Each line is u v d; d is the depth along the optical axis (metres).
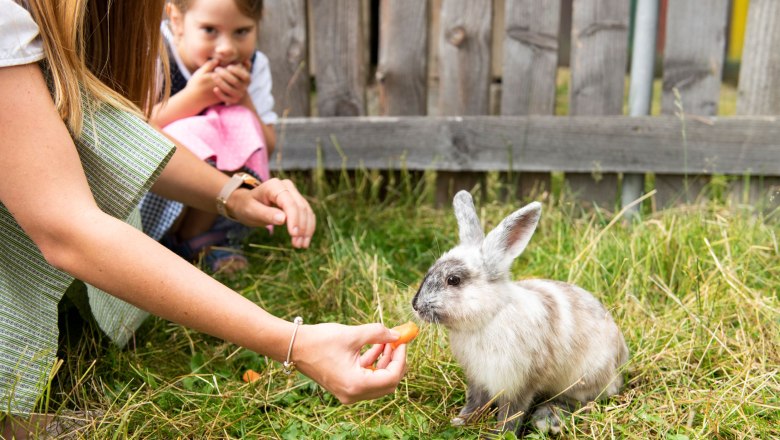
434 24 2.60
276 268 1.50
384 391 0.94
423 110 1.79
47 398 1.00
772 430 1.05
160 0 1.06
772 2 1.63
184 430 1.07
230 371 1.20
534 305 1.08
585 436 1.06
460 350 1.09
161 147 0.99
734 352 1.21
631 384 1.17
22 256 0.99
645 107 1.73
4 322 0.99
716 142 1.69
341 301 1.38
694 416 1.08
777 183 1.72
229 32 1.47
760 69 1.68
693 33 1.66
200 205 1.32
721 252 1.46
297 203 1.28
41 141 0.88
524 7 1.69
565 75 2.88
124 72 1.08
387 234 1.64
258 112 1.62
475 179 1.83
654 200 1.77
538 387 1.10
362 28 1.75
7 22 0.86
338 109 1.80
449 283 1.07
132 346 1.26
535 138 1.74
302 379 1.17
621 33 1.68
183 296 0.91
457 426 1.08
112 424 1.05
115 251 0.89
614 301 1.32
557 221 1.64
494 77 2.39
